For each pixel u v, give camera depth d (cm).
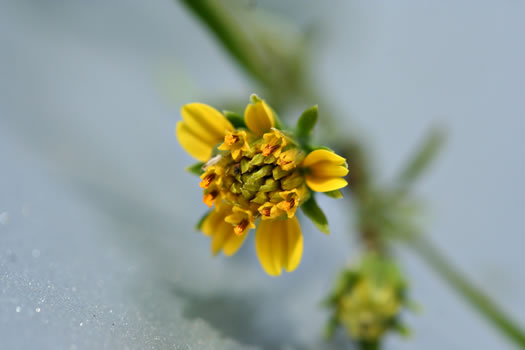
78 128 14
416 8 17
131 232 13
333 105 14
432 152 13
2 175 12
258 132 11
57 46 16
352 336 12
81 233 12
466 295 13
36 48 16
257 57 13
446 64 17
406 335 12
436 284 14
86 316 10
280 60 14
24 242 11
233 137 11
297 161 11
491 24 17
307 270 13
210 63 17
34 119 14
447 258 14
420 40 17
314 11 15
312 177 11
